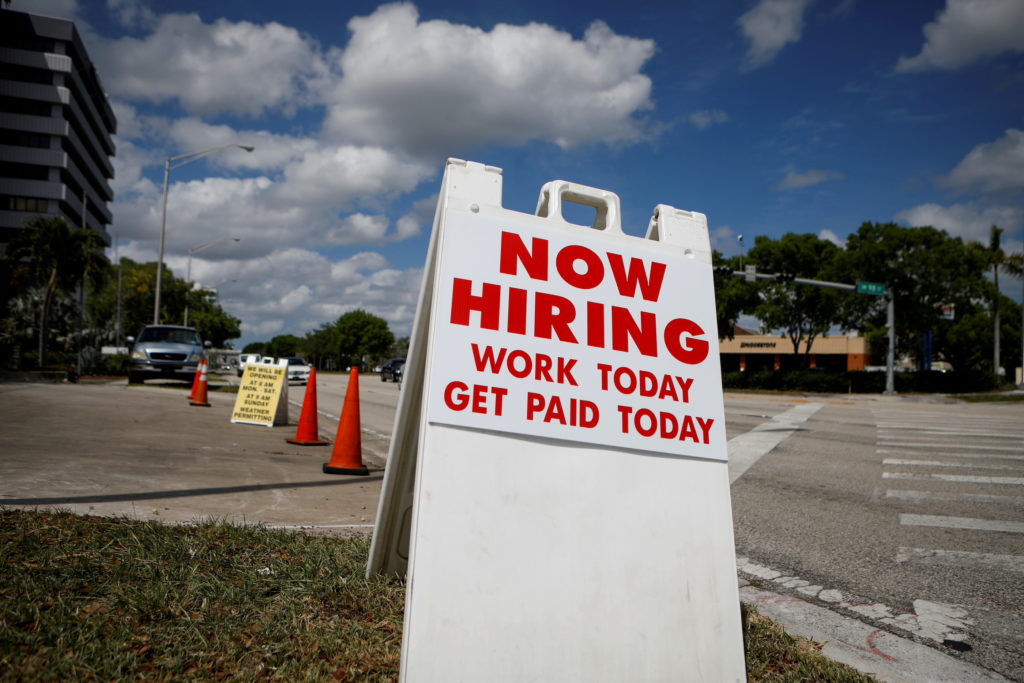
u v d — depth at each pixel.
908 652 3.14
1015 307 66.69
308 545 3.75
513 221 2.64
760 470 8.26
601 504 2.40
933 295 36.25
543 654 2.16
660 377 2.67
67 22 73.38
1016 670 2.99
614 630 2.26
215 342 97.81
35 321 38.09
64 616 2.52
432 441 2.26
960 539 5.13
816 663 2.78
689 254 2.94
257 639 2.54
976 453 9.97
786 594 3.92
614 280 2.74
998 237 45.41
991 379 39.28
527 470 2.35
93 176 89.00
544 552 2.27
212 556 3.38
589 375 2.56
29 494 4.54
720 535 2.53
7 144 71.38
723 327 43.38
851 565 4.48
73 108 75.62
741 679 2.36
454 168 2.62
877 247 35.97
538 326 2.54
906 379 34.69
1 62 70.69
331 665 2.40
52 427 8.41
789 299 39.88
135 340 21.52
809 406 22.66
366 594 3.03
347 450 6.86
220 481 5.79
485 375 2.41
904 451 10.15
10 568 2.91
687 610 2.38
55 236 37.75
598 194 2.86
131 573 3.01
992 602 3.83
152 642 2.44
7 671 2.12
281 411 12.38
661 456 2.56
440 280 2.46
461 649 2.07
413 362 2.75
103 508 4.32
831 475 7.94
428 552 2.13
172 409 12.75
